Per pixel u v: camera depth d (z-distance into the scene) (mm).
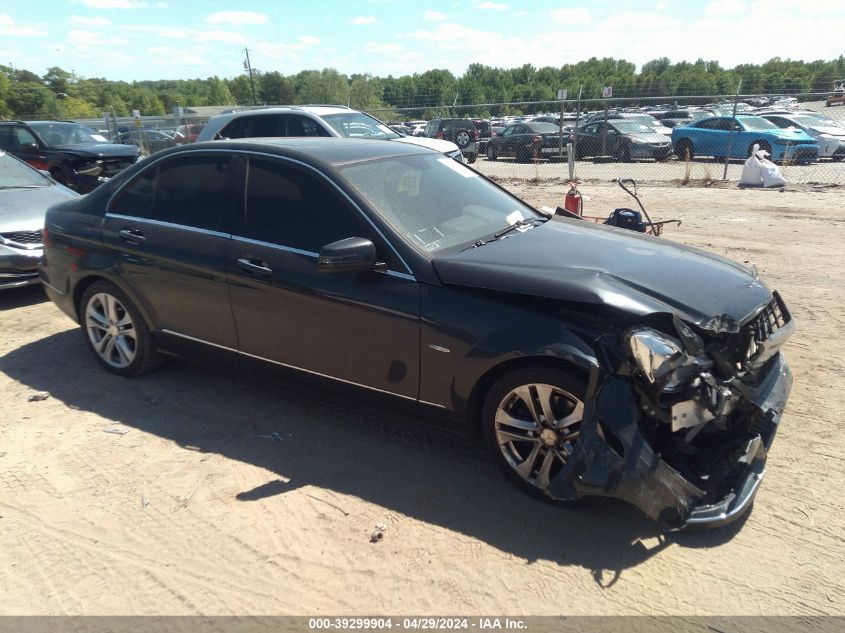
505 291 3002
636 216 6191
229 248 3807
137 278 4238
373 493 3248
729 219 9945
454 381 3150
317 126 10445
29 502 3232
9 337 5535
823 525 2928
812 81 26172
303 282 3502
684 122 25062
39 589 2672
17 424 3992
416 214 3568
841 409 3934
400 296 3234
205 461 3562
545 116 23906
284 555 2826
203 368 4797
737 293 3174
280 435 3826
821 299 5973
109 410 4168
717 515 2664
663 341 2662
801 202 11273
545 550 2812
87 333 4758
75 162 11688
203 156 4062
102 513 3137
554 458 3020
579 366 2750
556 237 3699
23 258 6242
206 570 2752
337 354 3520
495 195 4273
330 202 3547
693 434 2811
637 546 2828
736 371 2971
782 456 3473
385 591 2611
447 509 3105
